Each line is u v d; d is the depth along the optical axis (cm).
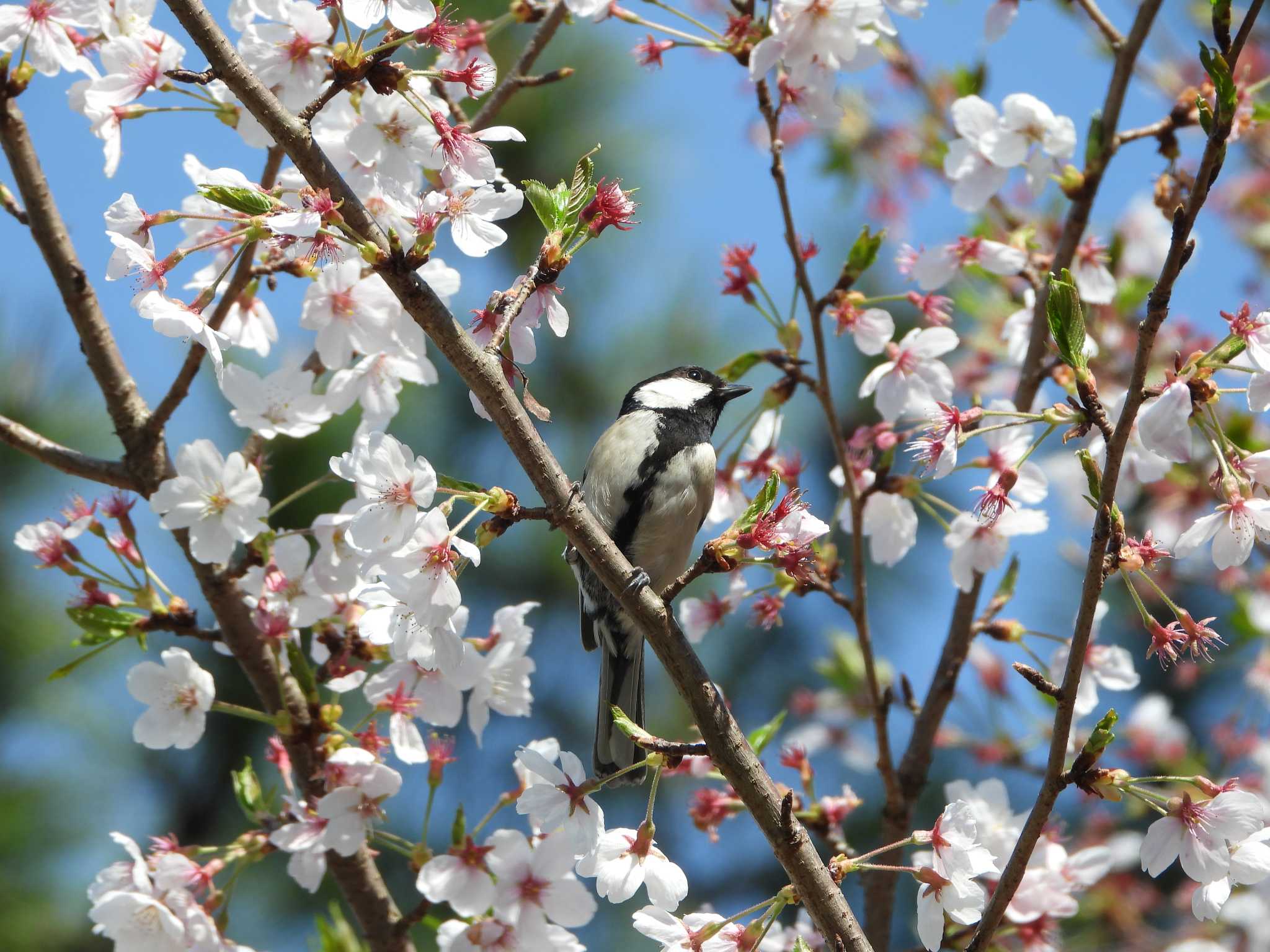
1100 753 514
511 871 612
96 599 657
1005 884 519
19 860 920
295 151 549
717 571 549
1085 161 791
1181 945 976
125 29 654
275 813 735
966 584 752
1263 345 517
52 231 674
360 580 622
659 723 1177
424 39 561
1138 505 1080
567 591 1162
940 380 752
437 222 554
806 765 746
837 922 530
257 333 728
